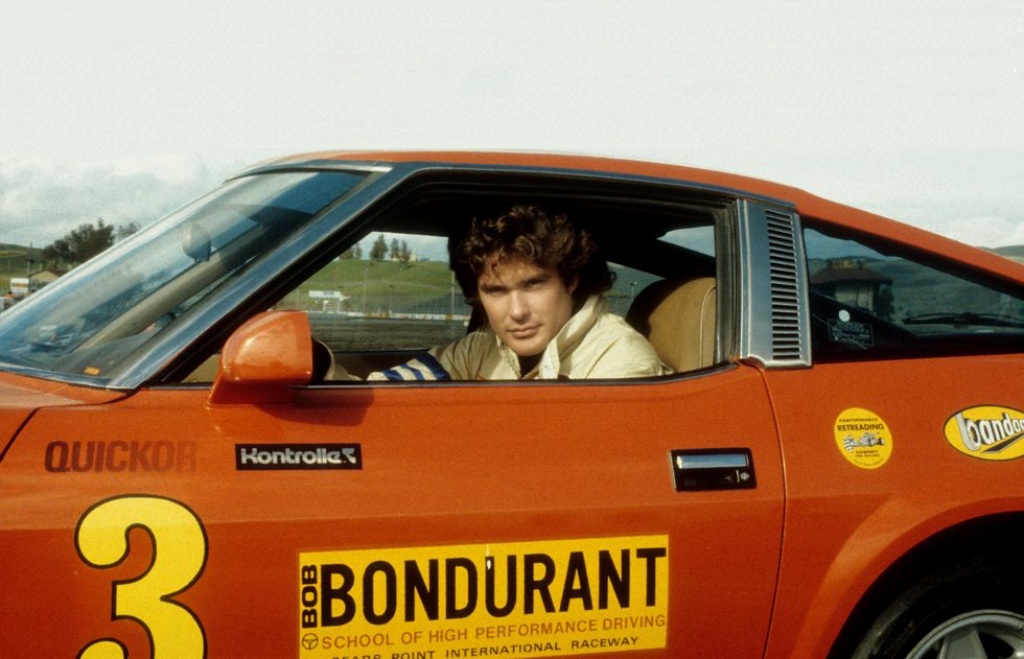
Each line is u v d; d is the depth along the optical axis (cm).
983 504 231
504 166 230
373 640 194
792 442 226
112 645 179
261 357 186
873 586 231
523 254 240
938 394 242
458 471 202
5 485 178
